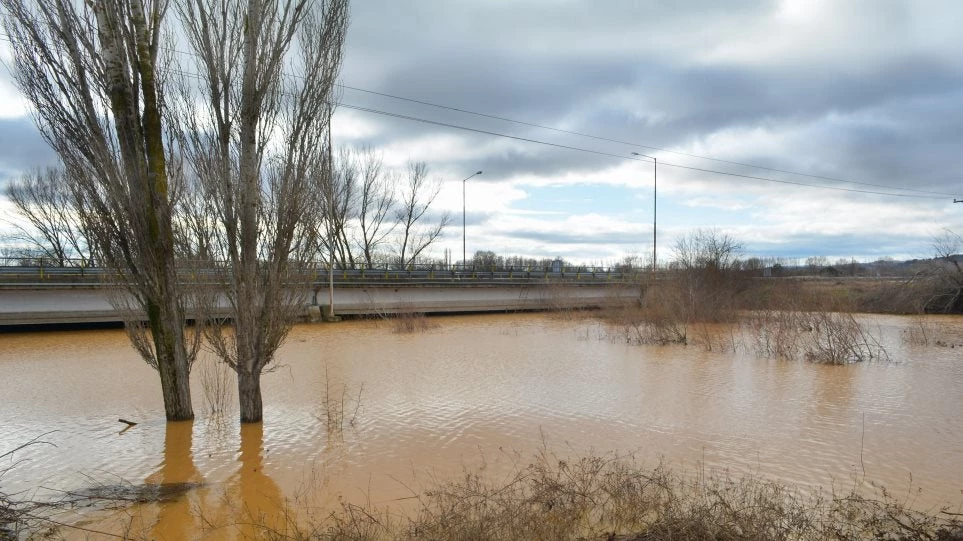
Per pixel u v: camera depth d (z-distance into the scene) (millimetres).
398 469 9109
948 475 8852
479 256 68688
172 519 7332
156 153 11047
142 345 11789
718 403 13594
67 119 10430
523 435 10953
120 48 10570
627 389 15172
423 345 24281
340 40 11922
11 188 45500
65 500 7871
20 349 21938
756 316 30609
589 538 6410
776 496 7312
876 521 6594
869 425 11656
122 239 11094
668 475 8141
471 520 6559
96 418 12164
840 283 52344
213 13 11008
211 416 12297
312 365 19016
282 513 7488
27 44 10195
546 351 22578
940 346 24359
